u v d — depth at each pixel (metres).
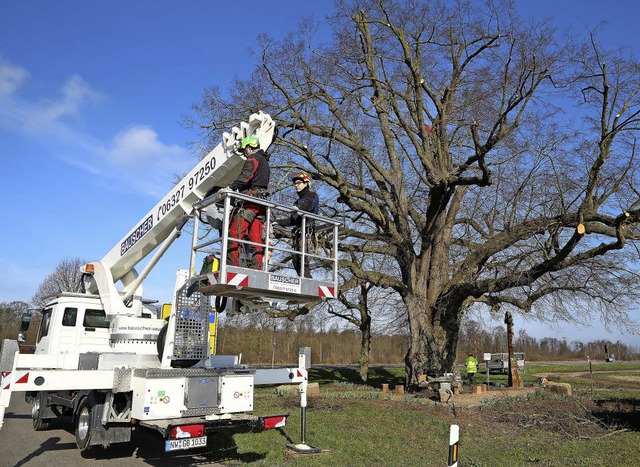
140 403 7.02
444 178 17.56
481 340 46.88
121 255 10.01
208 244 6.49
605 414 13.15
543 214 17.03
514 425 12.05
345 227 20.83
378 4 20.08
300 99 19.70
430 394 17.53
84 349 10.52
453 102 19.75
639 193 14.97
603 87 14.96
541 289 18.20
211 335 9.17
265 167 7.02
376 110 22.19
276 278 6.34
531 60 16.06
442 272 20.95
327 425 11.24
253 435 9.92
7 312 43.19
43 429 11.08
